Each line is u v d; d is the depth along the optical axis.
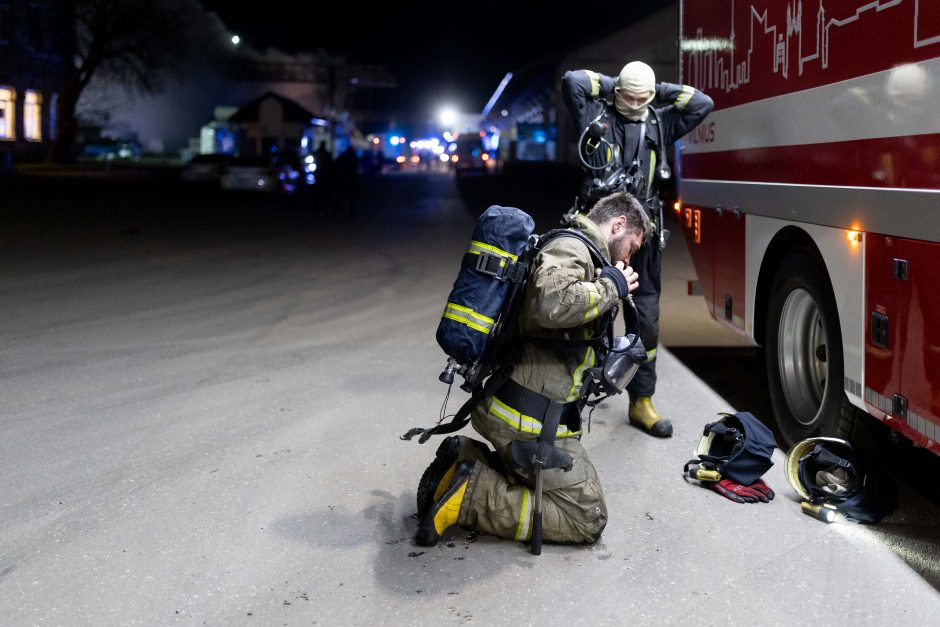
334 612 3.47
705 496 4.61
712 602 3.54
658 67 29.80
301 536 4.14
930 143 3.64
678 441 5.48
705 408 6.19
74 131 54.19
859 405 4.33
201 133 86.12
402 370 7.19
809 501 4.41
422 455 5.20
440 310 9.94
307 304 10.30
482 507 3.96
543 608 3.50
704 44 6.60
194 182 38.56
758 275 5.60
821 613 3.46
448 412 6.05
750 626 3.37
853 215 4.30
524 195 38.50
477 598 3.57
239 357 7.60
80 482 4.79
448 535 4.14
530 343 3.81
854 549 4.01
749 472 4.59
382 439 5.49
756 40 5.50
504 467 4.11
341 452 5.26
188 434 5.57
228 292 11.09
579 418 3.97
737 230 5.94
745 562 3.88
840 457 4.41
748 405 6.28
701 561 3.88
